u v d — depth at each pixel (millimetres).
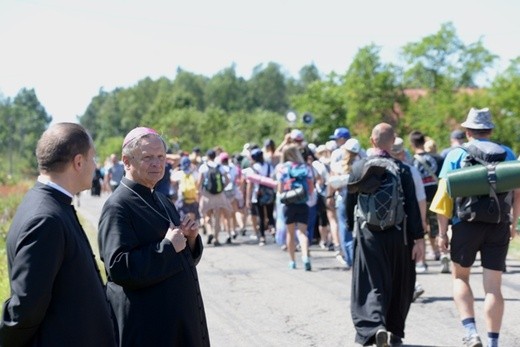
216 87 159500
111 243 4754
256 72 165875
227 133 67625
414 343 7824
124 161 5016
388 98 45875
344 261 13156
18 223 3926
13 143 97438
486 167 7004
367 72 45688
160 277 4719
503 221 7113
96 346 4039
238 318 9188
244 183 19125
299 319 9086
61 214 3980
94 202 37625
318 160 15859
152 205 4977
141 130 5031
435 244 13617
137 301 4770
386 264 7465
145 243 4844
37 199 3988
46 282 3832
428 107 45312
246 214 19500
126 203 4875
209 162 17172
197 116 76625
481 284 10953
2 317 3891
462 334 8180
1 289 9625
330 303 10000
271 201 16828
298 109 46719
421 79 47469
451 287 10875
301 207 12789
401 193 7457
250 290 11023
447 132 43344
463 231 7199
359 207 7512
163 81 159375
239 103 158375
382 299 7379
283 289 11070
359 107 45625
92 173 4227
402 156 11688
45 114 127875
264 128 63375
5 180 47406
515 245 14492
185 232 4996
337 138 13250
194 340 4820
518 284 10938
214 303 10117
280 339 8148
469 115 7496
